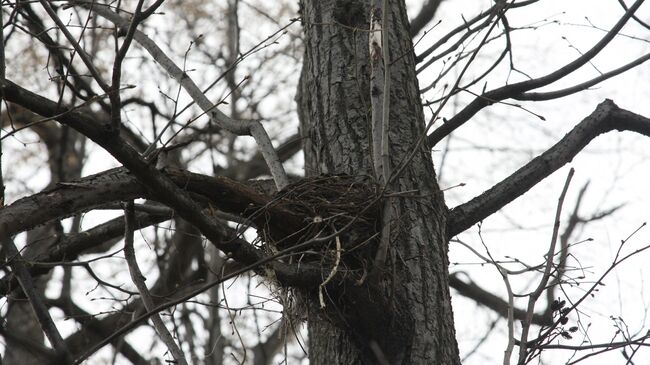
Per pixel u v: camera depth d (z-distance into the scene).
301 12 10.72
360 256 7.93
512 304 7.69
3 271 9.83
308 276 7.68
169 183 7.17
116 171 7.33
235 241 7.48
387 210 7.77
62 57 9.26
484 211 9.57
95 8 10.12
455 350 8.37
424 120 9.62
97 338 13.63
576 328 8.24
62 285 14.00
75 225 13.44
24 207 6.78
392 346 8.12
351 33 9.84
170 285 15.38
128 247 8.16
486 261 8.32
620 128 10.40
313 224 7.94
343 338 8.34
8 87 6.40
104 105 13.18
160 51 9.78
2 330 8.30
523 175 9.82
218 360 13.69
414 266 8.47
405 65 9.86
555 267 8.60
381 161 7.75
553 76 10.34
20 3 8.88
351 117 9.33
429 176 9.13
